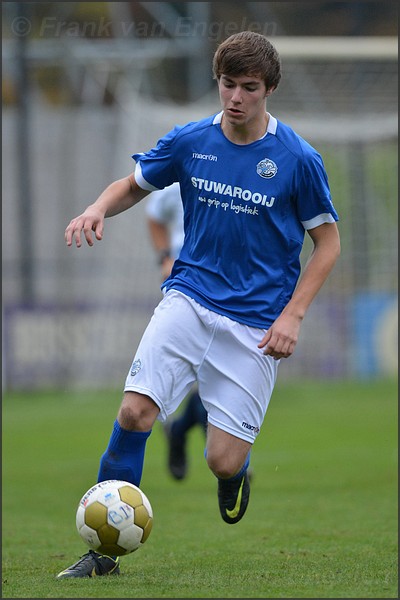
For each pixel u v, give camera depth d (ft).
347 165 235.81
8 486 108.78
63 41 214.48
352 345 226.99
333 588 54.08
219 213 61.16
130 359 220.02
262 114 60.49
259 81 57.31
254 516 87.20
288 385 223.30
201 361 61.72
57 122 272.92
